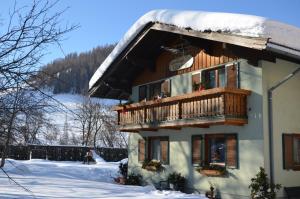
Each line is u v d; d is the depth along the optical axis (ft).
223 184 47.42
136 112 58.29
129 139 66.64
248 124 45.09
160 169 58.13
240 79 46.44
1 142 19.49
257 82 44.50
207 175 49.62
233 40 42.27
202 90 46.32
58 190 42.09
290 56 41.81
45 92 18.44
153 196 40.14
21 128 19.95
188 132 53.83
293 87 47.42
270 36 40.06
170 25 50.06
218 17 44.04
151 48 58.23
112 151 130.52
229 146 47.19
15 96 17.87
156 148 60.64
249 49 44.52
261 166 43.11
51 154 124.88
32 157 121.39
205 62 51.62
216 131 49.26
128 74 64.08
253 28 40.42
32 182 49.29
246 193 44.45
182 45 55.42
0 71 16.62
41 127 27.02
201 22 45.50
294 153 46.47
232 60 47.78
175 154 55.77
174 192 45.29
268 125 43.96
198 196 43.45
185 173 53.47
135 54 58.75
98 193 40.98
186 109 48.93
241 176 45.27
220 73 49.78
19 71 17.01
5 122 18.08
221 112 43.68
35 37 17.49
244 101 45.24
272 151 43.70
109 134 149.89
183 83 54.75
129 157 65.98
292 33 43.65
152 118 54.75
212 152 50.06
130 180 61.77
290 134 46.01
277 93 45.47
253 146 44.27
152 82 60.70
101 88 67.00
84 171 73.82
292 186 45.19
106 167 86.28
